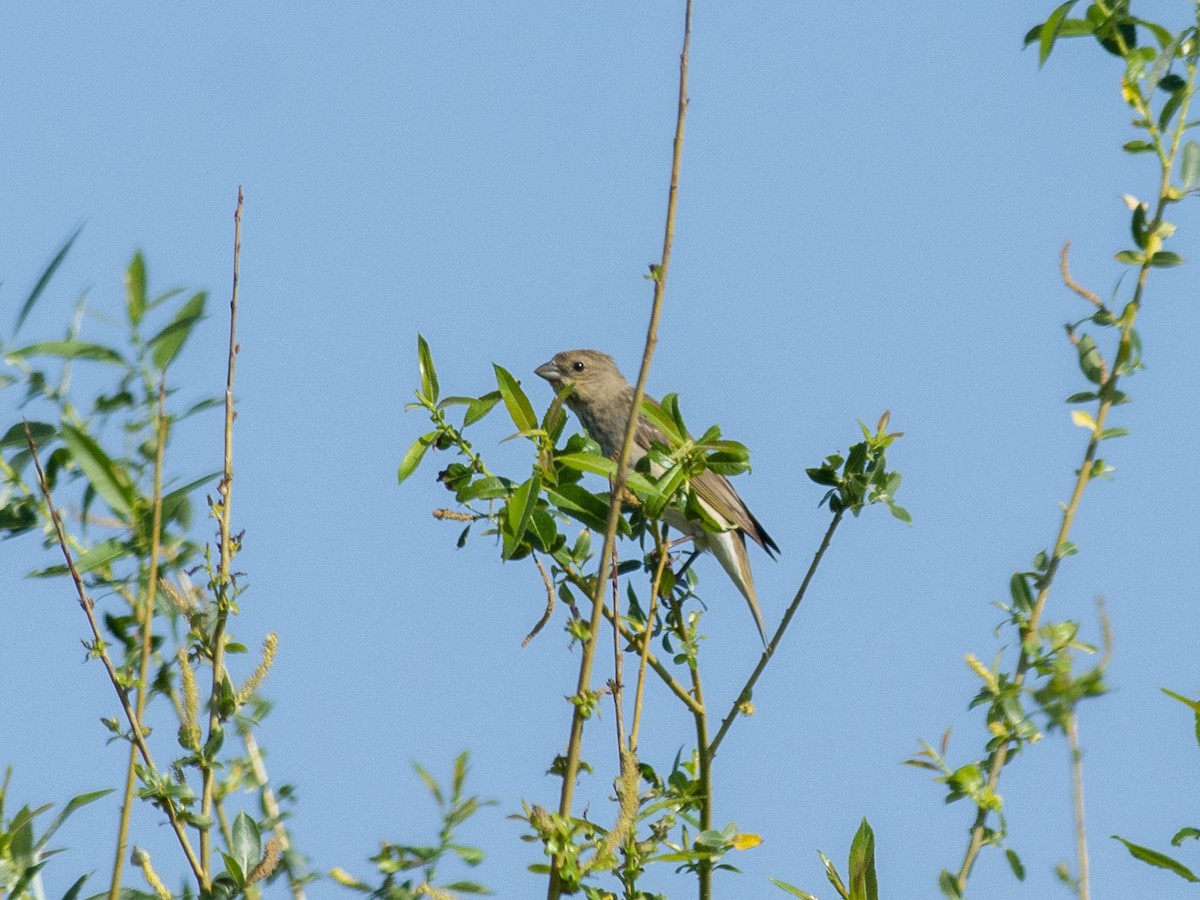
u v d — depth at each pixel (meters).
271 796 7.51
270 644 7.72
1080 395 8.37
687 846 8.03
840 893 7.47
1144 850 6.86
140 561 7.70
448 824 7.09
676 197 7.34
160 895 7.09
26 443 7.80
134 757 6.94
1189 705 6.99
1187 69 8.55
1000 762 7.35
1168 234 8.46
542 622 8.23
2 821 7.29
